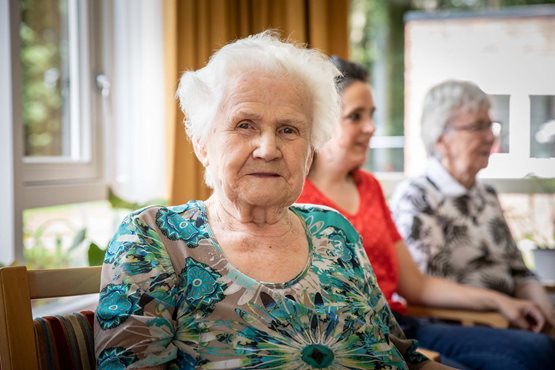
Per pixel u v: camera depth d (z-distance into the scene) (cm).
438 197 203
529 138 271
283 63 106
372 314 109
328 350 100
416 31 291
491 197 212
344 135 162
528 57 277
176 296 98
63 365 98
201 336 96
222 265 100
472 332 173
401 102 298
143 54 227
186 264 100
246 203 104
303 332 99
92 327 105
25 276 96
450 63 286
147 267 96
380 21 301
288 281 103
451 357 170
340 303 104
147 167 231
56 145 209
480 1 296
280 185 104
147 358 91
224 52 108
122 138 227
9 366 93
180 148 218
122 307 92
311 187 163
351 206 168
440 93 210
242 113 103
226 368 94
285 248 108
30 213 190
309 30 240
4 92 169
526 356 161
